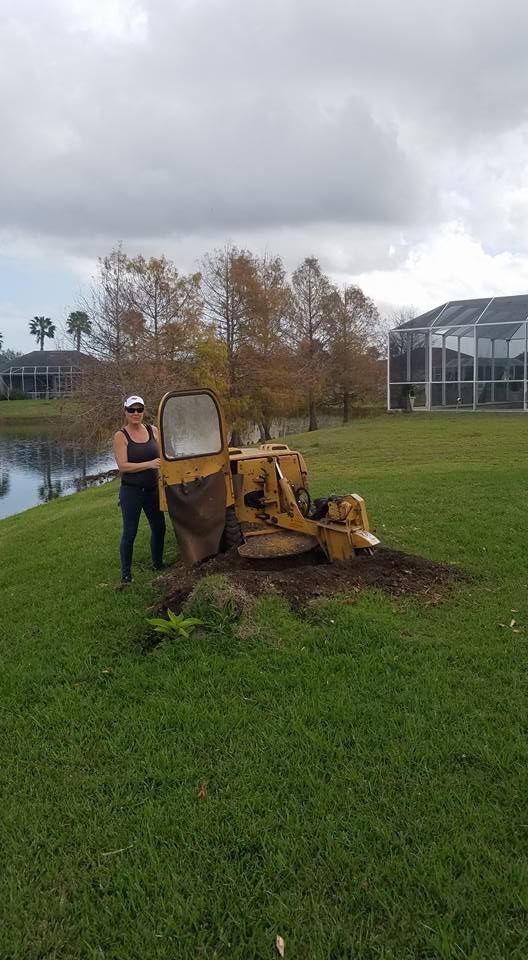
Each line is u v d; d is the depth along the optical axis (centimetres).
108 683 438
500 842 280
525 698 395
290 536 641
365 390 4219
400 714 377
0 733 388
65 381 2778
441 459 1536
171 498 600
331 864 271
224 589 507
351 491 1097
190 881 268
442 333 3175
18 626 569
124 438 635
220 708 393
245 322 3234
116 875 274
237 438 3228
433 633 488
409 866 268
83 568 737
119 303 2689
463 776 323
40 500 2345
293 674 424
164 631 479
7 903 263
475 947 231
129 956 238
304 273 3925
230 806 308
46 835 300
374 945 235
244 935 244
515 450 1633
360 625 486
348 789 315
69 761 354
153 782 332
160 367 2583
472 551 719
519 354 3005
